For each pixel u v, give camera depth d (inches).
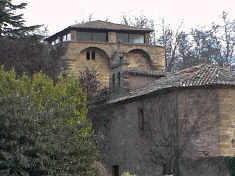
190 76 1585.9
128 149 1759.4
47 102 1261.1
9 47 1930.4
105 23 2731.3
